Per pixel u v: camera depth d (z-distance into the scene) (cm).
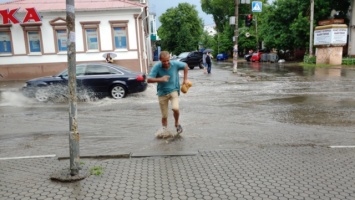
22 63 2152
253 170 454
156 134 661
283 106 973
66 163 497
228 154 526
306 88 1389
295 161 488
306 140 604
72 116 423
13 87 1731
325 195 375
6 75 2155
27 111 993
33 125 793
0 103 1159
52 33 2128
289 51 4275
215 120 793
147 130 708
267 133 659
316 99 1087
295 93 1248
